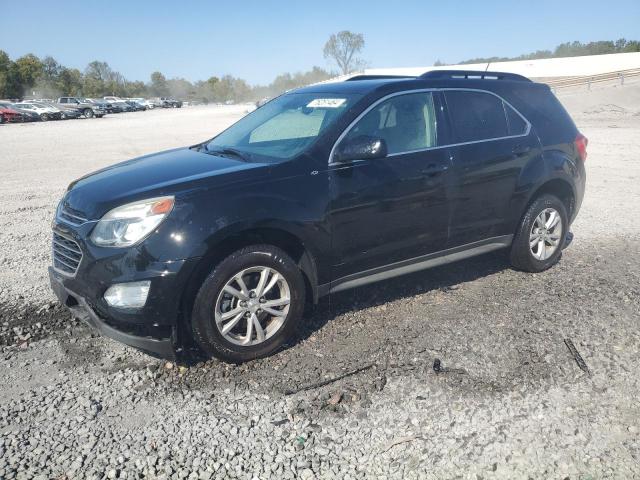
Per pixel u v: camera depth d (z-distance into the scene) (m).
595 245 6.41
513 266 5.49
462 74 5.15
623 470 2.78
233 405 3.37
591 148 14.79
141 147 17.86
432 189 4.48
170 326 3.56
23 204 9.00
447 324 4.38
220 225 3.54
